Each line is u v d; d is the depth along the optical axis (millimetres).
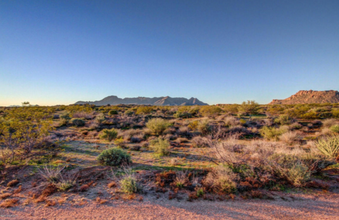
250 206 4656
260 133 15391
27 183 6031
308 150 9898
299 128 17547
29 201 4891
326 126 17406
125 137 14945
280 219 4043
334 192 5309
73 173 6871
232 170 6980
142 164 8258
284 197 5133
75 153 10000
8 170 6965
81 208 4574
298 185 5715
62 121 22375
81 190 5570
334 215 4172
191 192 5480
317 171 6609
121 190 5586
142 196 5250
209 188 5664
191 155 9930
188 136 15953
